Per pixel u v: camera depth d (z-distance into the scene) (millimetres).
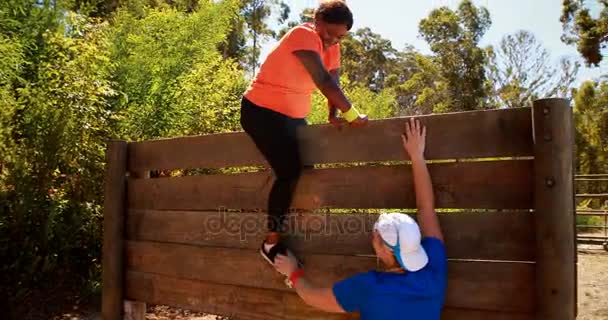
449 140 3064
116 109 8000
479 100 34938
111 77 8102
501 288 2922
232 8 10352
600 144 29469
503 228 2934
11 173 6195
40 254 6461
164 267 4238
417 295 2570
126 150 4559
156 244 4305
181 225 4156
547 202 2709
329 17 3037
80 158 6984
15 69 7168
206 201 4023
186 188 4145
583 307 7414
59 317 6035
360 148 3316
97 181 7109
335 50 3293
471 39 35094
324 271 3428
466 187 3027
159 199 4312
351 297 2732
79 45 7430
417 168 3055
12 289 6062
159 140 4336
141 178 4520
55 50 7457
